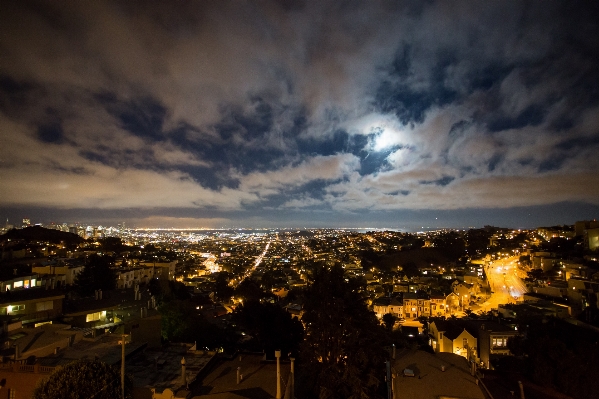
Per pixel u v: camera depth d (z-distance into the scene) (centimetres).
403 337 5416
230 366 2397
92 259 6216
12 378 1872
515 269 11769
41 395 1602
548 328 4112
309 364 2538
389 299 8781
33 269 6300
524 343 3036
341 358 2525
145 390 1867
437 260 15925
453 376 2423
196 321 3706
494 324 4906
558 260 9038
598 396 2550
